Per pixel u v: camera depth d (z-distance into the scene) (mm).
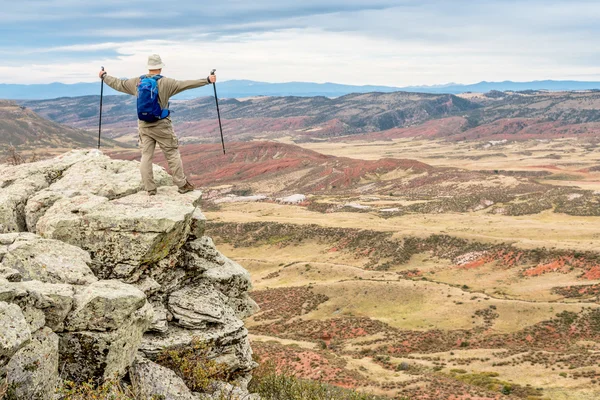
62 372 9500
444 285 93625
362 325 81750
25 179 14000
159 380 10836
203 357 12297
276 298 101125
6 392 7828
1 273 9203
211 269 14133
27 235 11164
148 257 11742
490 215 181000
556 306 77688
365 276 108562
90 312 9508
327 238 153250
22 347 8086
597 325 70438
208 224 180000
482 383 49094
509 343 69438
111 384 9219
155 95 12305
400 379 50719
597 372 49125
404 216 182000
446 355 62562
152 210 12094
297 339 78438
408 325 79562
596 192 190250
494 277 108250
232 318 13352
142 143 13211
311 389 16859
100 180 13844
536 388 46438
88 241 11531
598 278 96562
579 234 129000
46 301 9047
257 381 17062
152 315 10883
